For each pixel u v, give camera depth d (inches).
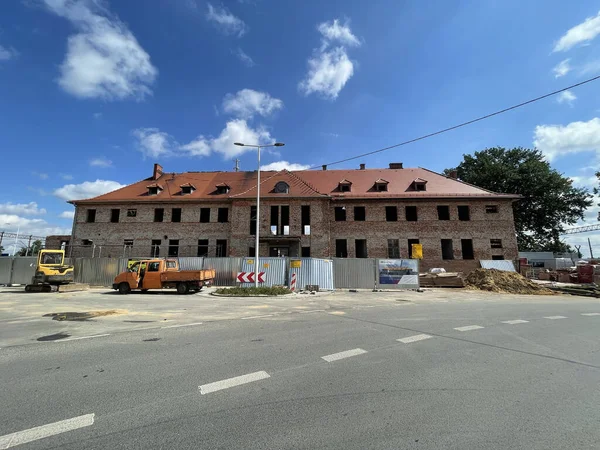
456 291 821.2
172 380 171.9
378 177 1392.7
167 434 116.9
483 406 140.1
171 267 774.5
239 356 215.9
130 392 156.2
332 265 863.7
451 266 1182.9
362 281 855.1
